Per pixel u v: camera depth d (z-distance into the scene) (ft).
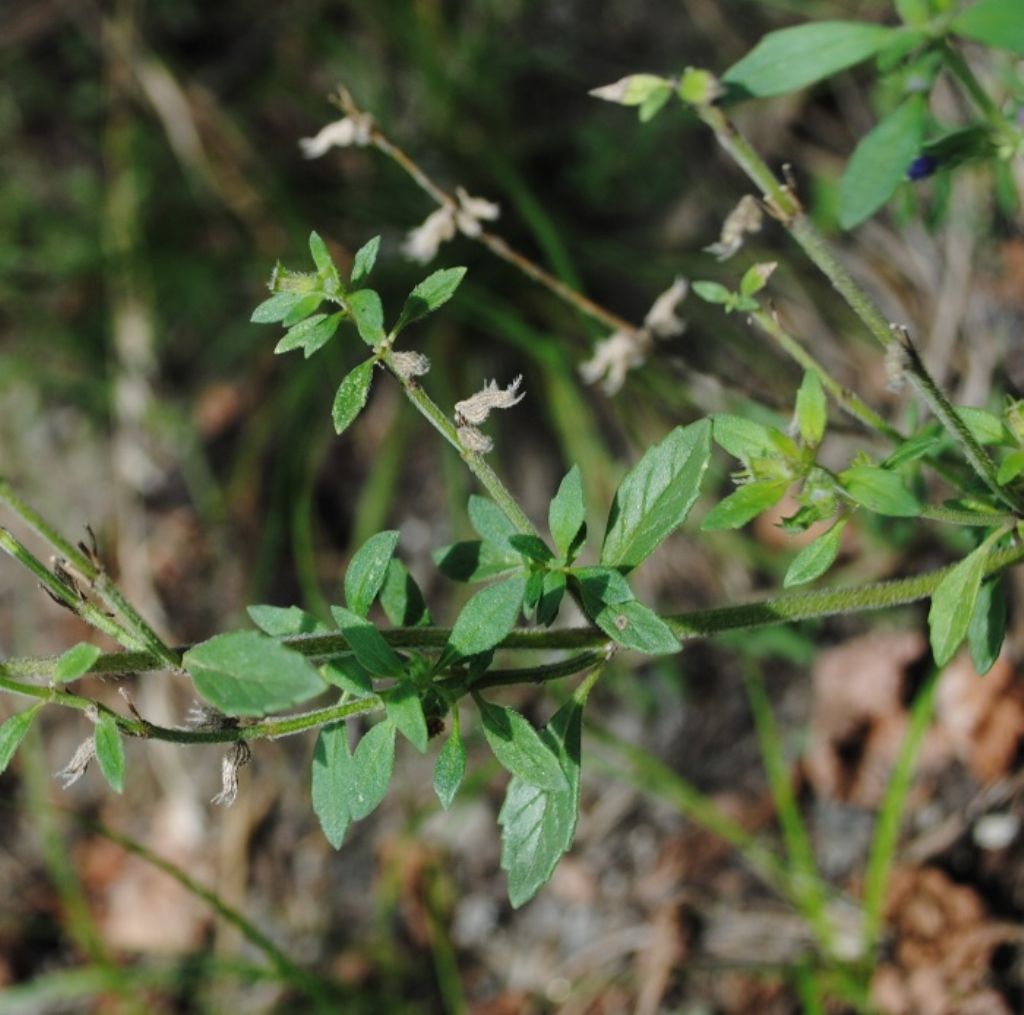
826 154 1.48
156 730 0.76
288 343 0.77
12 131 1.69
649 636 0.78
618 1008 1.23
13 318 1.63
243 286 1.61
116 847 1.46
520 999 1.28
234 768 0.77
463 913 1.33
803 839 1.19
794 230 0.84
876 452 0.97
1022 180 1.25
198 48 1.71
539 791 0.80
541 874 0.79
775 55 0.83
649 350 1.04
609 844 1.31
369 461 1.53
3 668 0.76
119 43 1.67
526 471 1.47
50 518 1.57
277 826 1.42
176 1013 1.36
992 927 1.15
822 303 1.43
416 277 1.53
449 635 0.80
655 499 0.79
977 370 1.28
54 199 1.65
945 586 0.80
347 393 0.77
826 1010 1.17
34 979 1.41
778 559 1.35
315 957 1.35
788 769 1.29
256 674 0.72
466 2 1.65
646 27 1.60
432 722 0.79
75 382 1.60
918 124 0.82
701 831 1.29
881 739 1.25
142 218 1.62
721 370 1.43
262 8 1.71
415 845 1.36
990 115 0.84
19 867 1.45
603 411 1.47
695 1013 1.20
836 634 1.31
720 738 1.33
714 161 1.53
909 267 1.39
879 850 1.13
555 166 1.58
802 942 1.20
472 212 1.00
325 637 0.78
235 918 1.16
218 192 1.63
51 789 1.48
